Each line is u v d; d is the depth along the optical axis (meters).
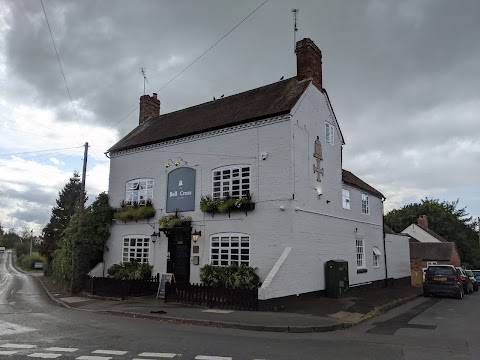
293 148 16.39
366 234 24.00
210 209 17.55
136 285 18.38
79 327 11.02
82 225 22.17
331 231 19.27
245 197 16.67
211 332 10.47
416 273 32.62
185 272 18.52
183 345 8.65
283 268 14.96
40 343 8.76
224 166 18.05
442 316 14.33
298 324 11.24
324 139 19.44
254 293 13.84
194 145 19.45
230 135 18.11
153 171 21.12
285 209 15.91
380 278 25.47
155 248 20.06
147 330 10.58
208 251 17.78
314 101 18.77
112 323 11.80
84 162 22.45
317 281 17.48
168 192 20.12
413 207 67.75
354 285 21.31
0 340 9.10
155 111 27.77
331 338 9.98
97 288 19.50
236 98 21.30
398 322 12.84
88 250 21.77
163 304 15.55
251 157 17.22
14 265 90.69
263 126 17.12
